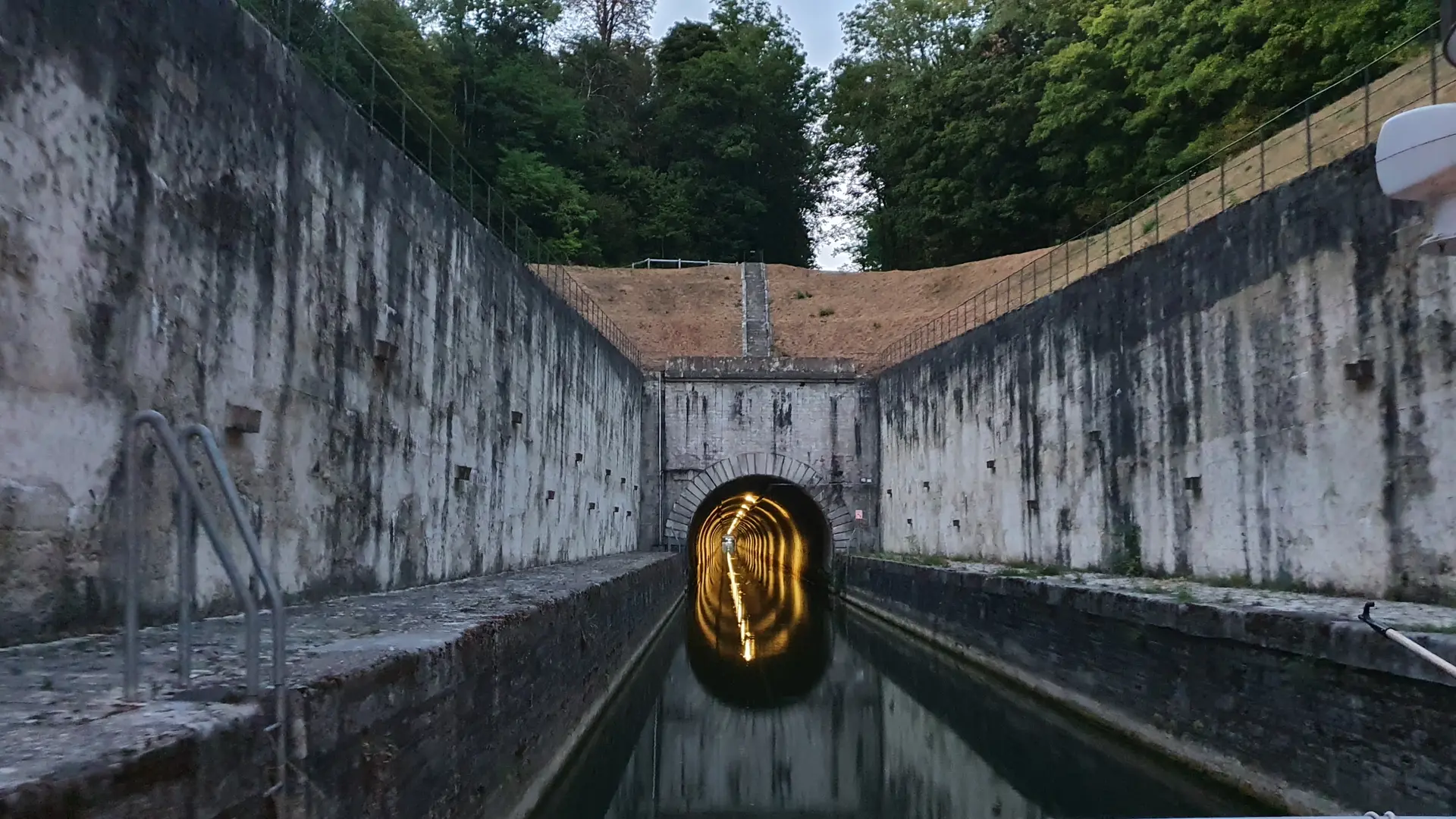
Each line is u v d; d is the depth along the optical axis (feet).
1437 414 30.45
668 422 91.35
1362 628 24.71
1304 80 79.56
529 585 40.34
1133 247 76.18
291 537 28.25
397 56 102.83
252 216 26.27
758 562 198.39
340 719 15.89
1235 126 84.28
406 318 36.55
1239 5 84.48
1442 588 30.22
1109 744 38.73
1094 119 108.06
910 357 84.64
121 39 21.29
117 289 20.94
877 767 43.73
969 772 40.96
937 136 132.67
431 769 20.21
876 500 92.02
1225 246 41.70
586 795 38.86
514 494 50.42
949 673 59.31
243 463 25.72
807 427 91.86
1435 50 36.19
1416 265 31.35
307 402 29.14
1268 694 28.96
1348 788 25.23
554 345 58.44
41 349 18.84
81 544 19.83
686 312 117.60
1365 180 33.73
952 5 160.25
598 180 161.17
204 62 24.35
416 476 37.45
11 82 18.19
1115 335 50.57
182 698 14.01
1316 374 36.01
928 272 122.62
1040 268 93.15
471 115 142.92
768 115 175.83
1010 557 63.46
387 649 19.79
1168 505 45.80
